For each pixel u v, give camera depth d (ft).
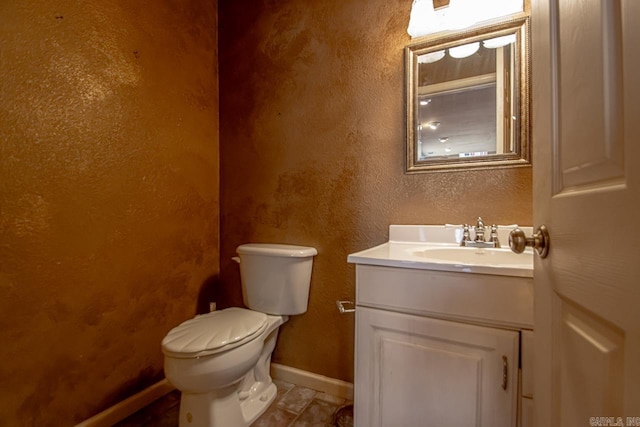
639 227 1.01
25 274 3.29
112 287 4.10
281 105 5.14
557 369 1.66
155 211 4.67
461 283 2.59
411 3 4.19
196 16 5.35
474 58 3.87
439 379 2.68
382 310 2.93
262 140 5.33
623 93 1.11
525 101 3.60
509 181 3.70
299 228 4.99
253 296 4.70
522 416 2.39
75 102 3.69
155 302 4.67
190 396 3.56
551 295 1.74
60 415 3.57
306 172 4.93
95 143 3.90
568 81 1.57
